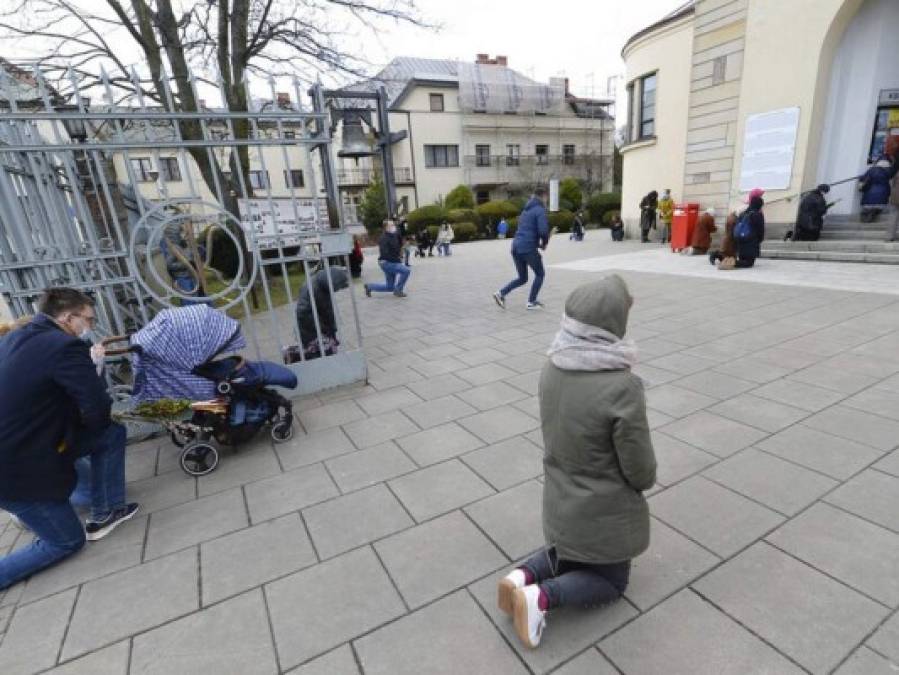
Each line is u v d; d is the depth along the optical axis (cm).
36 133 358
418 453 323
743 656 168
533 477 288
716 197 1207
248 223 377
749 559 212
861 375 399
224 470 316
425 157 3111
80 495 283
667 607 190
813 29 964
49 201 371
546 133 3394
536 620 165
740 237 922
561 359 155
